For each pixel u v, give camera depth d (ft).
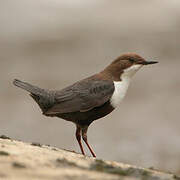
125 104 63.57
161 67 75.15
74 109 27.25
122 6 103.40
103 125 57.36
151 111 61.36
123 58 29.09
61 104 27.30
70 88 27.99
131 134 54.90
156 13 98.32
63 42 87.61
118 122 58.39
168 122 58.18
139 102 63.87
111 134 54.70
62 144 52.44
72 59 80.12
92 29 93.30
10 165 16.40
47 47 85.92
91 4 106.01
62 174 15.99
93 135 54.54
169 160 48.14
